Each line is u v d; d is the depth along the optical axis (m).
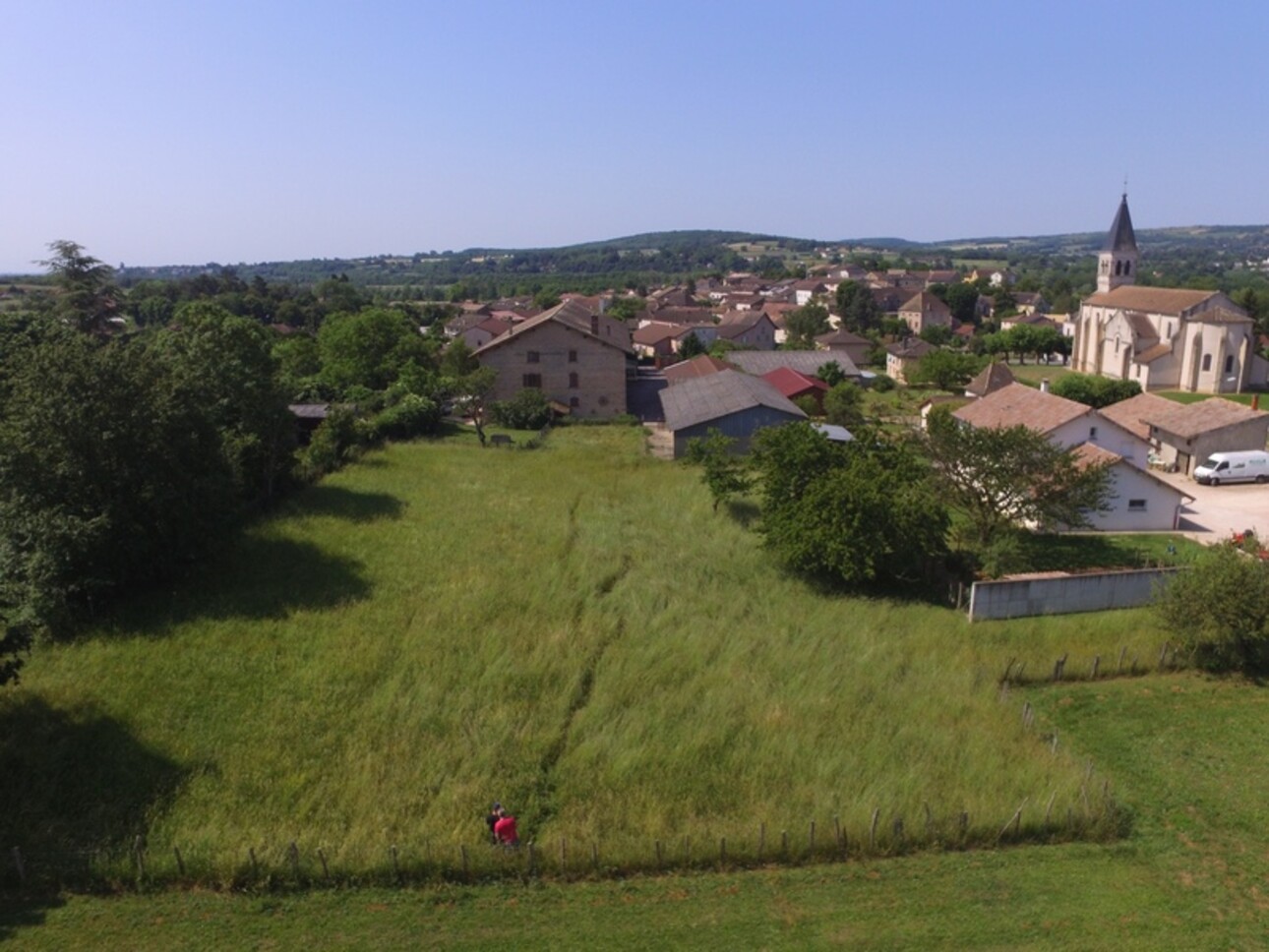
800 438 33.56
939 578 30.81
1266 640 24.77
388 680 22.31
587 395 67.88
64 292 60.91
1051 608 27.83
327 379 70.88
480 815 17.16
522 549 32.81
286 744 19.28
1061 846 17.11
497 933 14.48
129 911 14.74
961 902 15.39
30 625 22.36
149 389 28.30
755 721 20.52
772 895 15.51
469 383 60.44
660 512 38.09
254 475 38.62
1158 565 31.62
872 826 16.50
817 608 27.62
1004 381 71.25
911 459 34.09
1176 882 16.19
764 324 115.94
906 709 21.34
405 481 44.06
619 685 21.95
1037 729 21.34
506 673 22.42
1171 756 20.52
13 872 15.27
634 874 16.02
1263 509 40.06
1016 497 32.59
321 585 28.70
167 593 27.86
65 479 26.12
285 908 14.96
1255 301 95.06
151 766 18.34
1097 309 86.00
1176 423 47.56
